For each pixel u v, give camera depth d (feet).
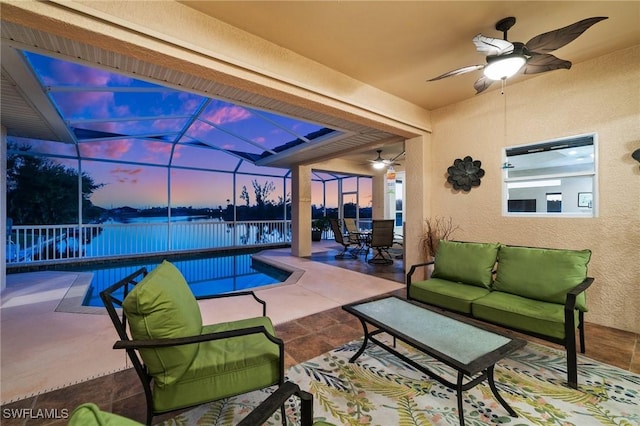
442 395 5.90
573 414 5.28
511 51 6.88
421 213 13.84
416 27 7.66
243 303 11.74
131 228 23.71
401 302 7.90
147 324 4.23
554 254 8.08
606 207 9.22
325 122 13.01
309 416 3.22
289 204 36.63
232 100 10.62
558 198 10.60
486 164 12.07
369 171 29.45
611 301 9.14
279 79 8.46
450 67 9.78
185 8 6.76
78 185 21.66
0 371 6.60
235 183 29.68
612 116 9.05
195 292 15.78
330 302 11.87
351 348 7.89
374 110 11.24
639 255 8.66
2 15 5.21
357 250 26.73
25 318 9.88
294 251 24.32
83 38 5.95
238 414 5.38
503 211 11.63
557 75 10.14
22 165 20.35
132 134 19.19
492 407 5.50
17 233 19.12
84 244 21.68
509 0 6.67
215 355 4.92
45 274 17.16
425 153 13.76
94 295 15.08
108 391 5.91
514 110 11.21
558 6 6.87
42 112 11.64
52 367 6.78
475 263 9.46
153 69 8.16
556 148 10.30
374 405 5.59
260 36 7.99
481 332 6.01
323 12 7.05
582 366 6.85
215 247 27.84
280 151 21.21
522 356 7.37
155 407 4.31
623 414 5.25
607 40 8.34
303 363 7.11
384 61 9.38
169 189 25.55
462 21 7.43
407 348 7.87
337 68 9.80
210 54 7.11
